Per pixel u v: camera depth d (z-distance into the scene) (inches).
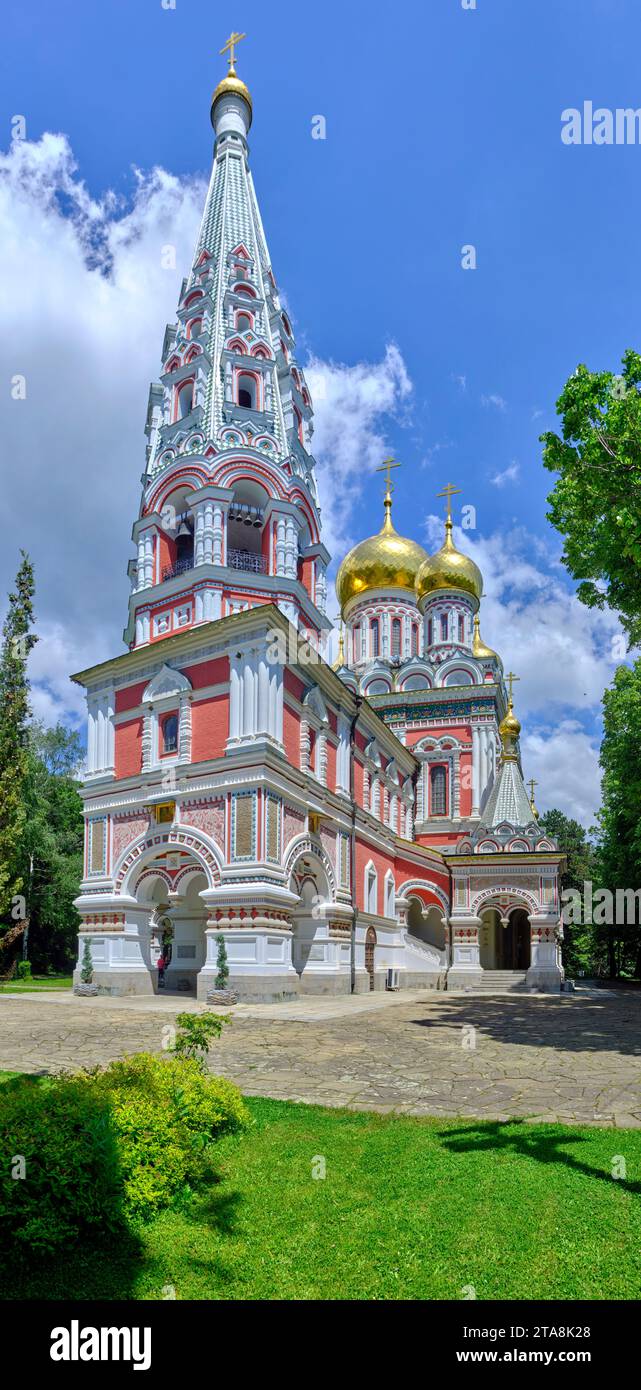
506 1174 293.0
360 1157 318.3
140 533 1332.4
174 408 1374.3
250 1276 225.1
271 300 1461.6
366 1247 239.6
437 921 1791.3
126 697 1270.9
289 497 1325.0
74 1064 518.6
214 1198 279.0
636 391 614.9
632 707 1541.6
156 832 1155.3
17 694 1470.2
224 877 1052.5
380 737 1648.6
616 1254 234.1
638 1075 482.3
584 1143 331.0
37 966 2015.3
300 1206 270.4
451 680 1999.3
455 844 1839.3
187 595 1248.2
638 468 605.6
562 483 679.7
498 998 1168.8
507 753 1715.1
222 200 1513.3
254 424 1336.1
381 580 2202.3
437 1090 443.2
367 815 1454.2
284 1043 618.5
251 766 1055.6
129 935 1188.5
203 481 1270.9
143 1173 266.4
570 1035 667.4
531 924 1465.3
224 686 1130.7
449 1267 227.3
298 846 1138.0
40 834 1823.3
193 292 1448.1
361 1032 687.7
